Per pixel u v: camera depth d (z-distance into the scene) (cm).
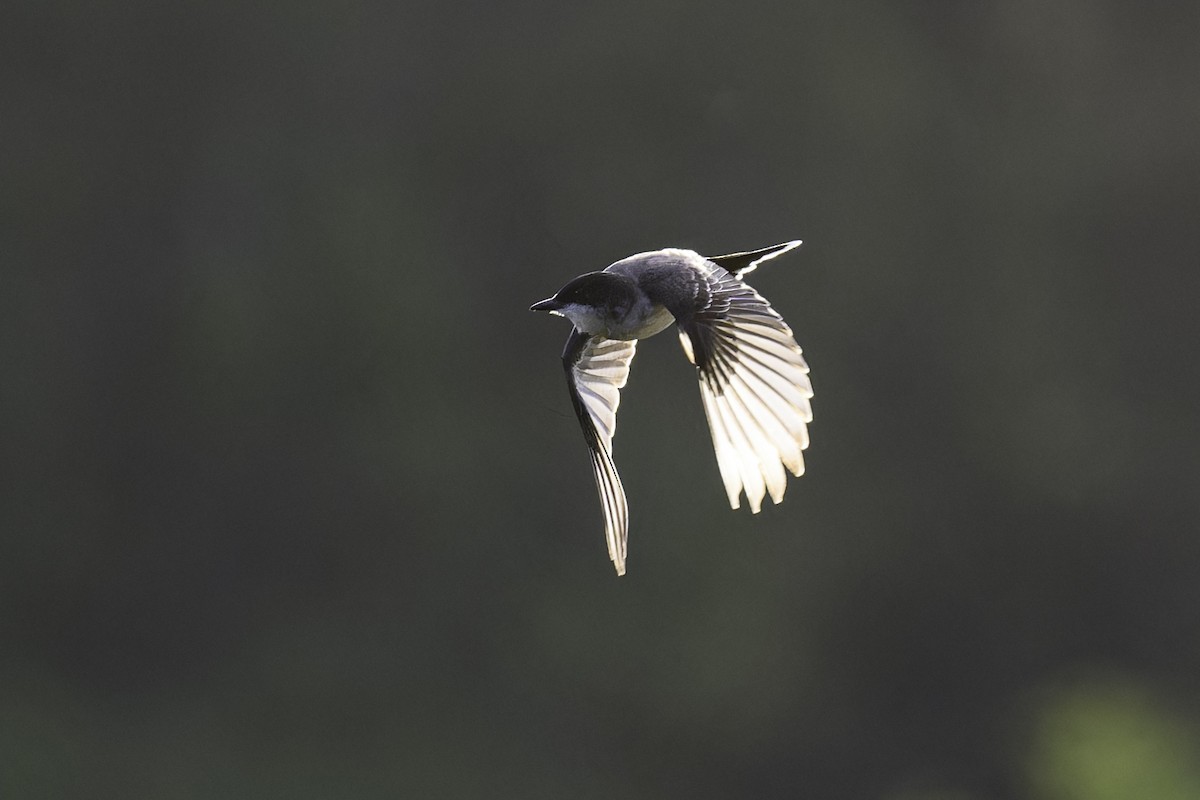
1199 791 1977
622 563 841
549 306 841
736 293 838
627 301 841
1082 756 2072
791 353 835
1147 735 2066
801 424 834
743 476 834
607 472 843
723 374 836
